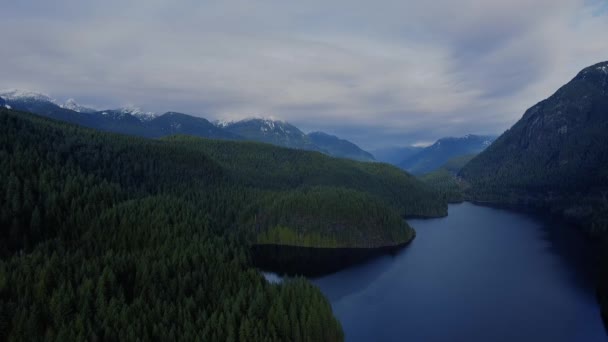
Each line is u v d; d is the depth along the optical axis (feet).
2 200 474.08
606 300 444.14
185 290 361.10
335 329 362.94
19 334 275.59
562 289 510.58
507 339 379.14
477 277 565.53
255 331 307.99
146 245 448.24
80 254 399.65
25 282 320.70
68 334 276.82
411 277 570.46
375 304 469.16
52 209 479.82
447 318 427.33
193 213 554.05
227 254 452.76
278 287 396.16
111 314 301.63
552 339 378.73
